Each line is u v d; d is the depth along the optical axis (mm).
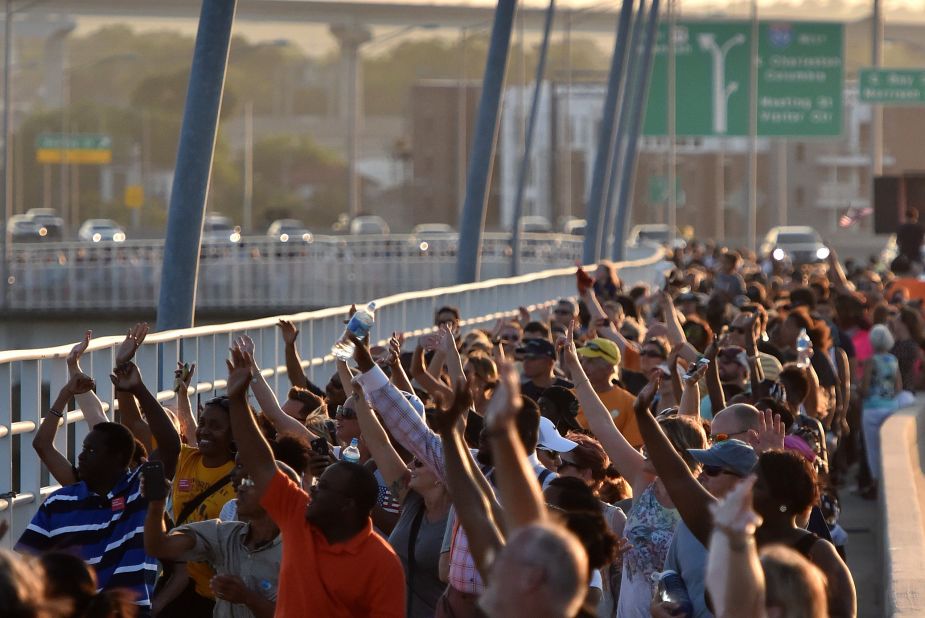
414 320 45688
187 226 29484
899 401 39969
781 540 13383
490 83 56188
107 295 112562
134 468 16984
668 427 16188
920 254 96188
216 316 110500
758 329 31250
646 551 15680
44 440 17672
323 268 113812
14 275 113000
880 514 28312
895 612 16734
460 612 14578
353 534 13281
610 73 92000
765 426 16172
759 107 140500
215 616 15055
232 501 16281
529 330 32500
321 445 16891
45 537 16266
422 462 15992
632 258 145250
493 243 129625
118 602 10664
